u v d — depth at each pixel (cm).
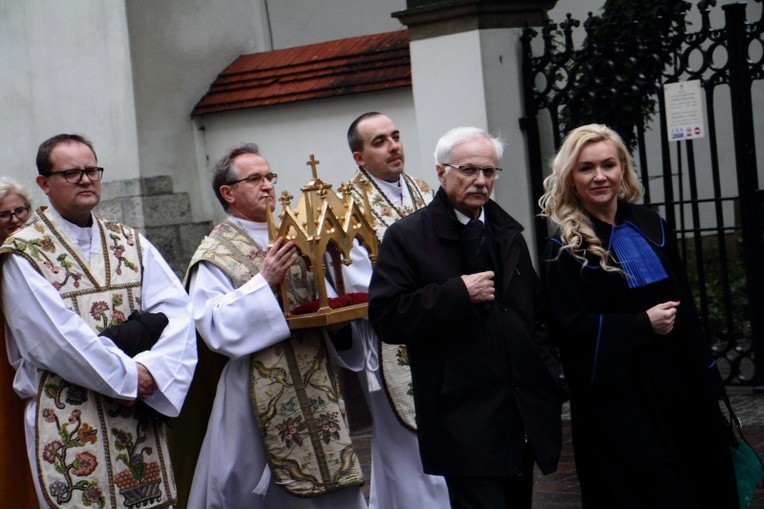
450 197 445
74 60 1026
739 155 758
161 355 488
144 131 992
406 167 890
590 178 445
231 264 531
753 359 782
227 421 533
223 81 1020
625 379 434
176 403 488
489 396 429
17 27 1061
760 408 741
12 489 489
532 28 847
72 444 472
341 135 930
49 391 474
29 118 1062
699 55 1141
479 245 439
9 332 486
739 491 455
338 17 1123
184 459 566
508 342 431
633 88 789
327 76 939
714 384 446
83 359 466
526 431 427
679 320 445
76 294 483
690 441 446
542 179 838
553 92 878
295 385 526
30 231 483
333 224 521
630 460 436
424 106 848
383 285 441
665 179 787
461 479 429
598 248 440
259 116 980
